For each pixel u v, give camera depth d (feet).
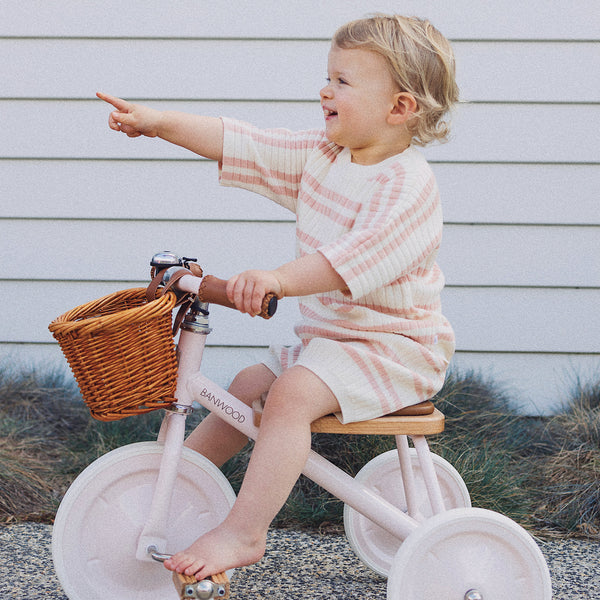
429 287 5.94
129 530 5.74
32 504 8.12
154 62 10.54
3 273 10.75
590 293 10.73
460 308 10.77
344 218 5.86
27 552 7.16
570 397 10.53
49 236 10.74
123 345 5.19
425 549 5.37
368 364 5.55
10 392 10.02
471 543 5.44
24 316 10.81
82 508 5.70
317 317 5.89
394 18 5.98
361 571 7.06
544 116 10.55
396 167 5.80
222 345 10.80
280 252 10.79
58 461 9.00
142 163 10.68
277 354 6.37
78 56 10.52
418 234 5.57
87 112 10.59
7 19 10.44
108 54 10.53
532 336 10.78
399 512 5.74
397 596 5.31
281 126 10.60
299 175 6.40
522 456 9.34
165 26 10.49
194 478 5.93
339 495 5.75
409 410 5.70
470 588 5.38
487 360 10.80
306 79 10.55
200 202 10.73
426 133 6.02
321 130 6.48
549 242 10.69
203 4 10.47
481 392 10.07
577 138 10.56
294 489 8.29
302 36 10.50
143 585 5.81
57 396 10.12
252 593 6.54
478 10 10.42
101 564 5.73
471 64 10.50
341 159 6.15
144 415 9.56
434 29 6.15
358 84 5.78
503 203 10.66
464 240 10.72
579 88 10.50
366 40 5.74
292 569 7.04
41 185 10.67
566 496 8.40
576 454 9.02
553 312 10.77
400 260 5.44
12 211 10.69
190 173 10.69
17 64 10.50
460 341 10.79
